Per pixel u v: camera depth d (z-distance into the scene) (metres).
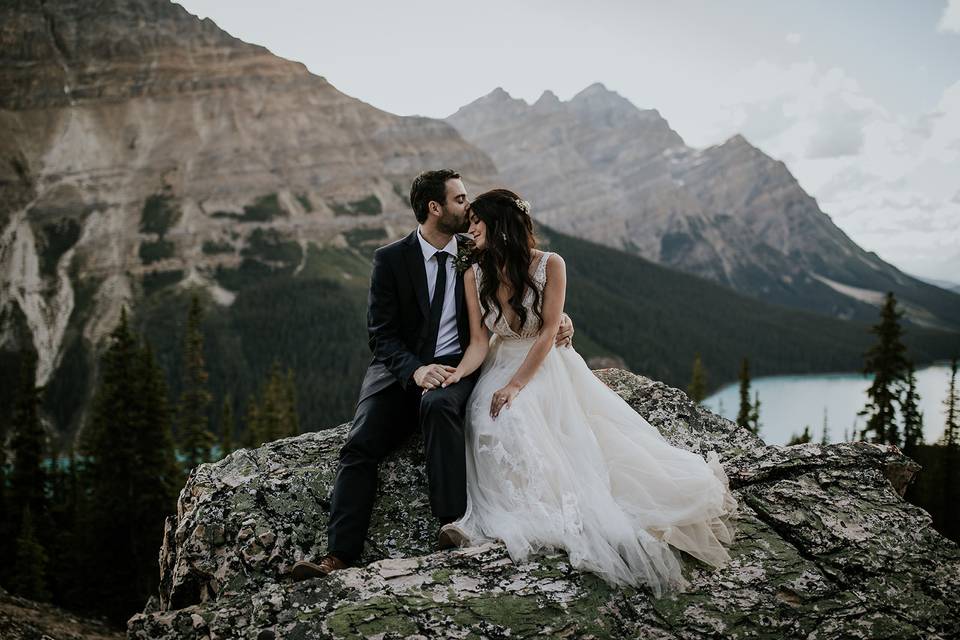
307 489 5.63
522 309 5.47
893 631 4.31
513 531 4.73
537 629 4.09
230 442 50.12
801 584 4.56
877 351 31.83
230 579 5.06
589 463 5.08
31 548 28.89
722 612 4.35
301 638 3.98
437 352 5.91
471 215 5.63
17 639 9.66
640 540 4.62
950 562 4.83
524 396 5.32
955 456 37.25
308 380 171.00
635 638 4.15
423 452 5.96
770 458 5.80
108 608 31.34
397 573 4.49
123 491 32.75
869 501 5.36
